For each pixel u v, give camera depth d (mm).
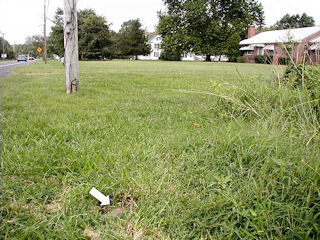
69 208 1646
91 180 1956
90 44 44844
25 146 2535
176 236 1494
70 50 5520
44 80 8461
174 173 2064
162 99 5062
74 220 1563
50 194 1812
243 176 1928
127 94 5660
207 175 1982
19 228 1464
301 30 27953
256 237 1451
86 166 2109
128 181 1932
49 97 5074
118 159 2248
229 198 1632
